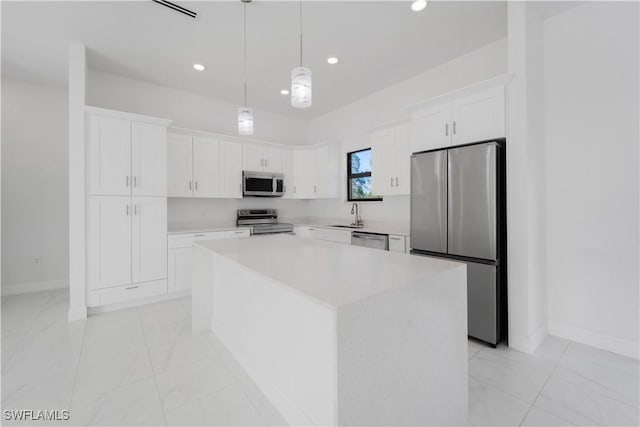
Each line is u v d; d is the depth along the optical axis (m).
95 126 2.93
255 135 4.95
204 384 1.83
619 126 2.11
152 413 1.56
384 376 1.09
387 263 1.54
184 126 4.12
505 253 2.34
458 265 1.49
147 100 3.81
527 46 2.19
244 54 3.08
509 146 2.25
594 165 2.22
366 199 4.46
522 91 2.17
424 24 2.58
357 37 2.78
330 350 1.26
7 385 1.78
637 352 2.06
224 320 2.37
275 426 1.49
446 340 1.39
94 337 2.45
